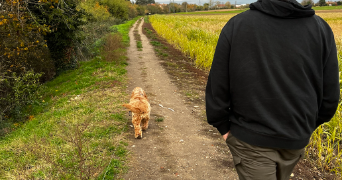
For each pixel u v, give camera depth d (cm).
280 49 144
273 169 156
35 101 756
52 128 506
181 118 560
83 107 605
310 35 145
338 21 3166
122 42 1747
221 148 430
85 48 1351
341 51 925
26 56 930
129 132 468
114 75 915
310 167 378
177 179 340
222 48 159
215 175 352
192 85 838
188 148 425
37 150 390
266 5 150
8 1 732
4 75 785
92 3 2686
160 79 891
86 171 320
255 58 148
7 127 643
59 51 1145
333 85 151
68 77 996
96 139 432
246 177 166
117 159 375
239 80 153
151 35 2414
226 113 168
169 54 1405
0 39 812
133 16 7212
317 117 169
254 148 155
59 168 332
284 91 144
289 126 146
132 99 465
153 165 370
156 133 473
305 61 144
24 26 767
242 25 153
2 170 364
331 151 378
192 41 1423
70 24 1028
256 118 150
